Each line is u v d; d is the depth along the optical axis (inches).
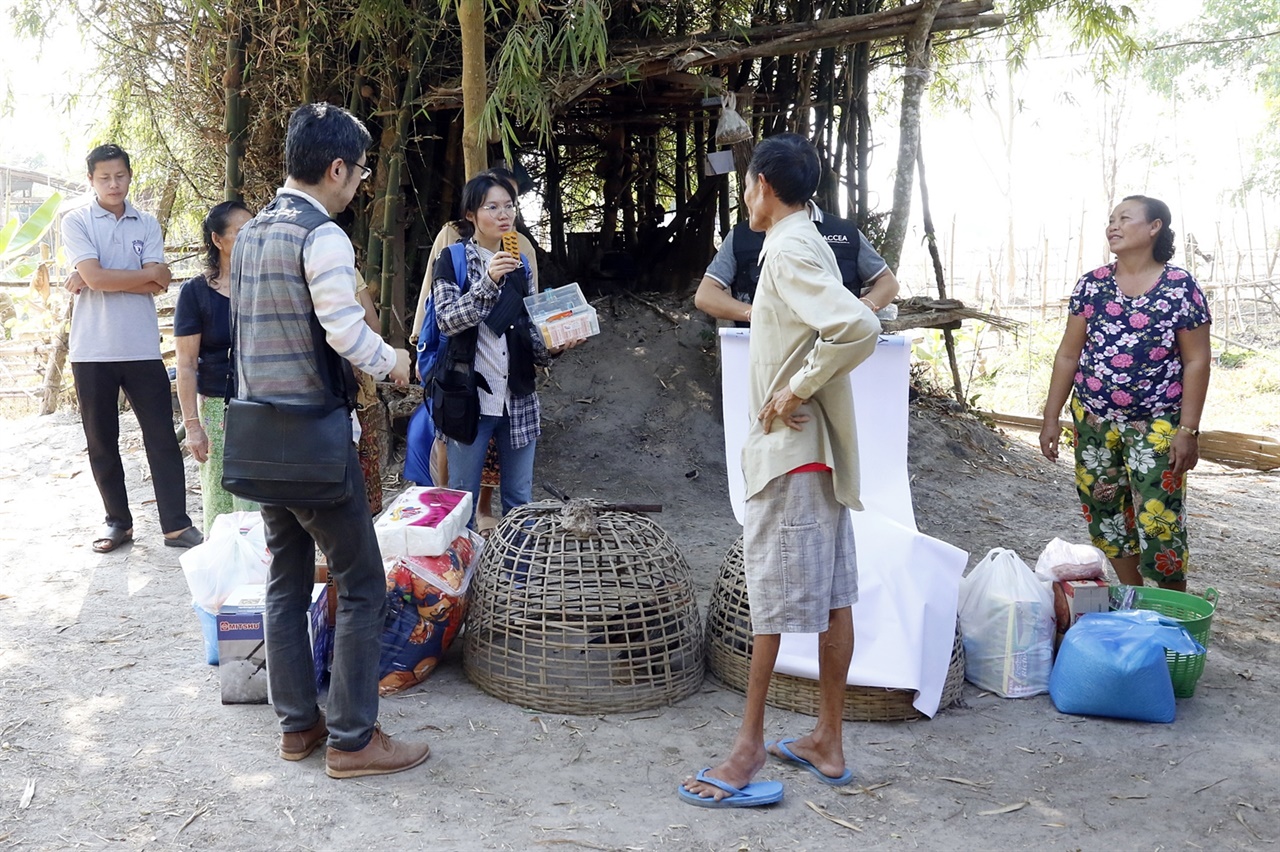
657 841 100.1
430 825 101.9
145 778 109.9
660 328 280.5
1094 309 153.9
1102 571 144.4
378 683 113.1
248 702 128.7
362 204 244.5
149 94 250.5
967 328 491.8
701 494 235.0
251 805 104.9
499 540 136.3
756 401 106.8
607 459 244.1
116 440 190.7
